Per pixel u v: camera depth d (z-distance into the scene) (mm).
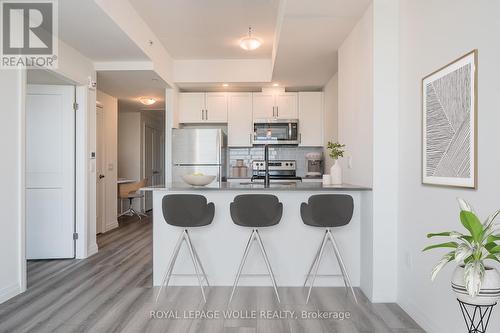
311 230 3381
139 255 4453
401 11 2836
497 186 1729
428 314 2381
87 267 3912
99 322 2516
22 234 3102
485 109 1812
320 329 2426
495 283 1430
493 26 1754
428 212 2395
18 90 3062
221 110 6070
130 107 7430
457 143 2041
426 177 2400
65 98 4246
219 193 3389
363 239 3232
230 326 2467
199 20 4113
